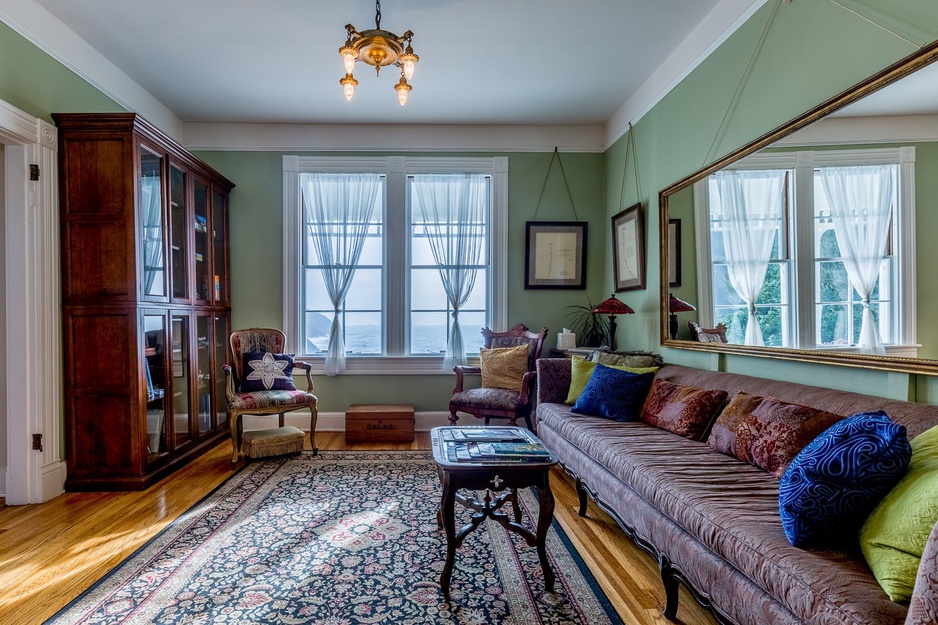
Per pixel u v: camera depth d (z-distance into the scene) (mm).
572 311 4586
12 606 1741
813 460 1297
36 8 2715
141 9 2768
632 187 3924
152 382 3127
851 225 1883
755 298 2428
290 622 1654
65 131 2895
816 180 2047
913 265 1645
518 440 2174
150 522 2461
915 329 1636
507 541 2271
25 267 2709
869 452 1214
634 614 1715
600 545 2246
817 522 1233
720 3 2717
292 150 4469
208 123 4414
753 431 1932
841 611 1028
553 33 3023
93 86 3197
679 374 2859
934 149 1586
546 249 4547
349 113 4250
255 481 3086
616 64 3418
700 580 1505
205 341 3898
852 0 1888
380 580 1922
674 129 3260
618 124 4207
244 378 3727
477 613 1712
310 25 2928
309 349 4555
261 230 4457
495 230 4547
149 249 3107
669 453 2082
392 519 2502
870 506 1214
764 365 2402
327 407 4496
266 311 4461
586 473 2439
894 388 1736
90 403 2926
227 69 3465
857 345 1855
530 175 4562
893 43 1729
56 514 2559
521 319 4570
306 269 4539
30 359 2719
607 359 3311
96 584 1887
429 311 4590
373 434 4055
